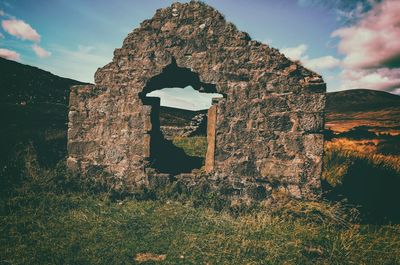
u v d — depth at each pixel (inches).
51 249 165.2
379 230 207.0
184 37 256.8
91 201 239.3
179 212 219.5
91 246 172.1
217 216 217.9
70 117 283.3
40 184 252.7
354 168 313.6
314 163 229.9
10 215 205.5
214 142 249.6
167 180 255.4
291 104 235.6
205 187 249.4
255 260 164.1
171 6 261.6
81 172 278.7
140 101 265.7
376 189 279.9
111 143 273.3
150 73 263.3
